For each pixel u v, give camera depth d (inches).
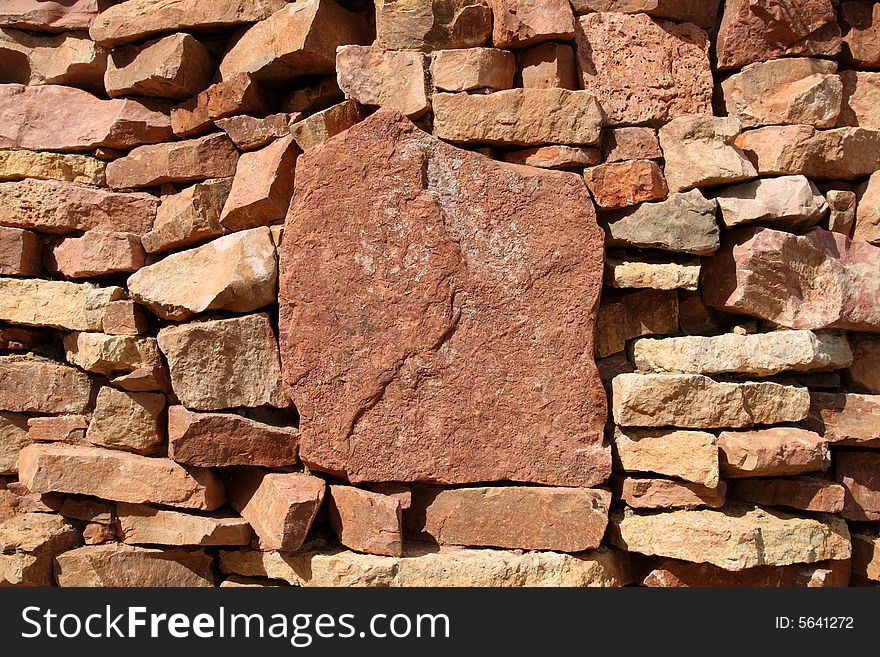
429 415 141.4
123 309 149.9
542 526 138.6
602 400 142.7
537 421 141.7
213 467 148.6
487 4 152.9
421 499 143.4
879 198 153.3
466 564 133.6
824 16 154.3
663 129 151.2
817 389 151.6
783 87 155.3
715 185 150.0
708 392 137.8
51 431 154.2
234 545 146.6
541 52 152.8
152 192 166.2
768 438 136.6
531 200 143.9
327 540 143.6
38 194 161.0
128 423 149.4
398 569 132.9
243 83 156.9
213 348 144.3
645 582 142.6
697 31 158.7
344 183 142.9
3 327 161.0
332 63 157.2
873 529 151.1
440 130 148.2
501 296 142.6
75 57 170.4
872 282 150.0
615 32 155.3
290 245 142.9
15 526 147.3
